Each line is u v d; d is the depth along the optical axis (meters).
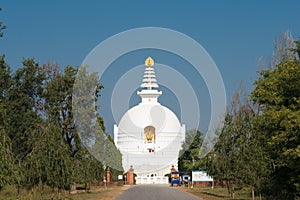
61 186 40.12
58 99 64.25
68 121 63.47
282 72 38.41
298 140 34.50
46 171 38.47
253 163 42.91
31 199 40.28
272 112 36.91
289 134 34.72
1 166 32.09
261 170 42.03
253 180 42.78
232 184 53.44
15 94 61.22
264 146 42.69
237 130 53.47
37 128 41.53
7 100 60.56
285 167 40.75
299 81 37.44
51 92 63.75
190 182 90.88
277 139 35.25
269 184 42.69
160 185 96.25
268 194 48.34
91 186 84.38
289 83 38.28
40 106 64.38
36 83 64.19
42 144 39.16
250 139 46.56
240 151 47.56
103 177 76.62
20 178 34.53
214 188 78.38
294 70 37.62
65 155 40.34
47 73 65.19
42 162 38.41
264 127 43.41
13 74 63.03
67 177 40.12
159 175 109.50
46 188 50.09
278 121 36.16
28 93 64.12
